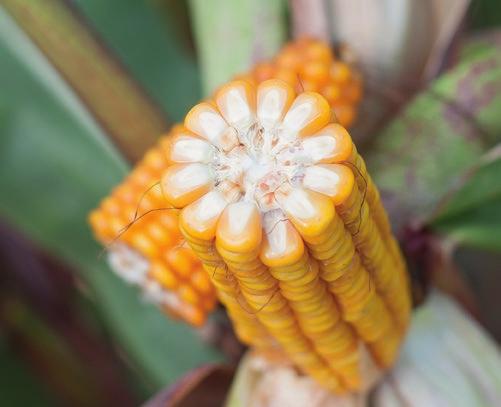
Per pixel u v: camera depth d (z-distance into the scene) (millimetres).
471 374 429
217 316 460
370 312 342
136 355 509
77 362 636
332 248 299
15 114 474
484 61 439
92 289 513
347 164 295
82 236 489
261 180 293
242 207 289
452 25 452
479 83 436
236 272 301
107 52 449
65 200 482
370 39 461
